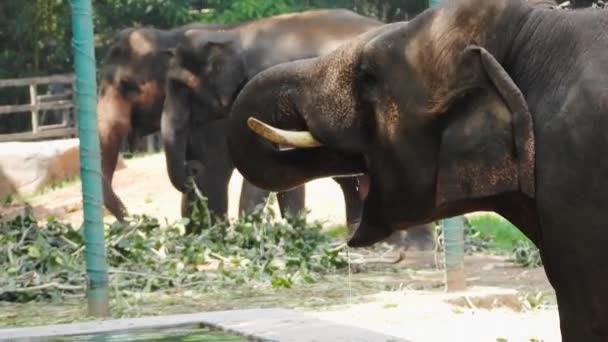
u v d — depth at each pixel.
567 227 5.54
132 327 8.48
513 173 5.62
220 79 19.61
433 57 5.85
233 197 24.17
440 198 5.80
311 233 15.94
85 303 12.58
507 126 5.62
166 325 8.49
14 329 8.57
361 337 7.62
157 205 24.42
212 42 19.69
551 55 5.72
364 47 6.18
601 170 5.46
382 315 10.81
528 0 6.02
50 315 11.80
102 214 11.69
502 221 19.75
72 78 35.16
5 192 26.02
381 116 6.06
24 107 34.53
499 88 5.62
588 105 5.50
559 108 5.59
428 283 13.12
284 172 6.68
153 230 15.56
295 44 19.39
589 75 5.55
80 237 14.71
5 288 12.91
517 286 12.90
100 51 36.44
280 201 18.53
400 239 16.69
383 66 6.03
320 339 7.61
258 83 6.63
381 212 6.25
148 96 22.56
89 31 11.49
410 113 5.91
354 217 16.77
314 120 6.37
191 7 38.19
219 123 20.05
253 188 18.69
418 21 5.98
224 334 8.18
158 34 22.75
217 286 13.33
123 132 22.41
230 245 15.43
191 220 16.84
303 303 11.90
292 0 34.69
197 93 19.78
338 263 14.73
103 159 22.06
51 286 13.05
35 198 25.88
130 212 23.91
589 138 5.47
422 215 6.09
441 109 5.80
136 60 22.55
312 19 19.66
